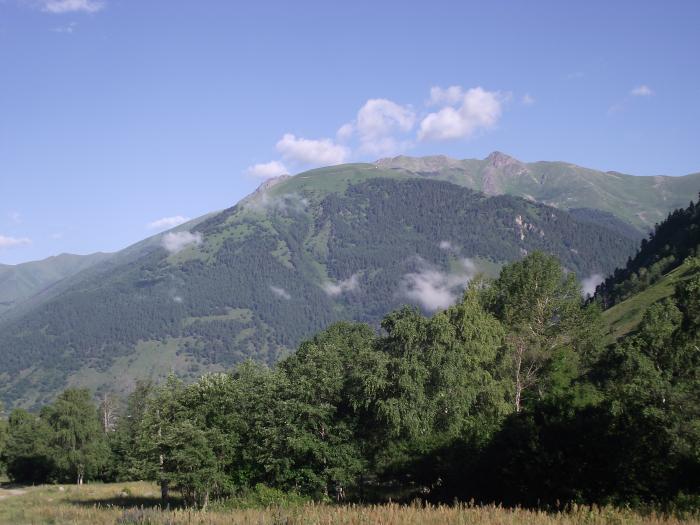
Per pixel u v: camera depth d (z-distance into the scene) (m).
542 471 31.48
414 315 50.66
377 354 44.19
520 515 24.64
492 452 34.97
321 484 41.00
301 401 42.44
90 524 34.84
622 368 39.00
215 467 41.25
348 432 42.03
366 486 46.12
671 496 27.95
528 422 33.41
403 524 23.41
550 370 57.97
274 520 26.72
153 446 41.88
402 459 43.19
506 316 66.00
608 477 30.06
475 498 34.84
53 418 97.25
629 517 23.06
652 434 30.19
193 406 43.91
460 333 54.12
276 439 41.56
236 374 50.03
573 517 23.64
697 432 28.94
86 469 91.50
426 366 46.00
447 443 40.94
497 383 54.38
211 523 27.81
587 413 32.94
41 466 94.50
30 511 42.62
